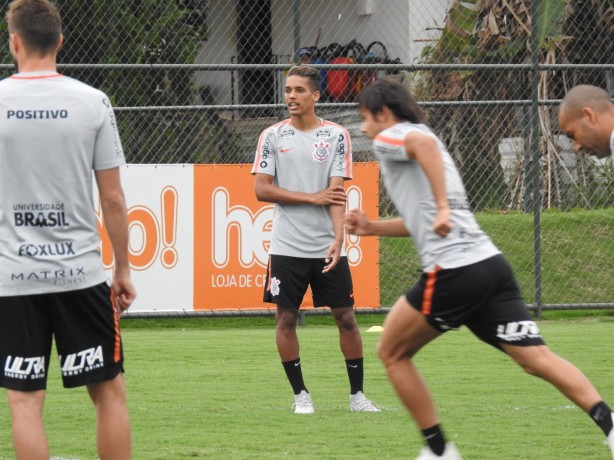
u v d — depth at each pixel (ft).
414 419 55.01
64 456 62.80
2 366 49.14
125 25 157.17
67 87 49.24
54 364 102.06
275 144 81.15
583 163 173.27
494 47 188.34
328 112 177.27
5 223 48.91
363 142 175.01
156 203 130.52
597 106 54.90
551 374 53.72
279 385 92.73
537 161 144.25
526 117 158.40
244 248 132.57
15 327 49.03
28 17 49.08
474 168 171.73
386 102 56.18
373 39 213.87
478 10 191.11
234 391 89.35
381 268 148.97
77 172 49.03
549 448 64.95
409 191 54.60
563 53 188.55
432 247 53.98
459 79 177.06
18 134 48.26
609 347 115.75
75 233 49.44
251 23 201.67
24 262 48.65
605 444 66.08
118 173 50.65
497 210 168.96
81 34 151.12
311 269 79.71
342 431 70.74
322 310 139.13
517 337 53.93
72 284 49.19
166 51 164.14
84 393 87.56
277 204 80.94
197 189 131.34
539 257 144.87
